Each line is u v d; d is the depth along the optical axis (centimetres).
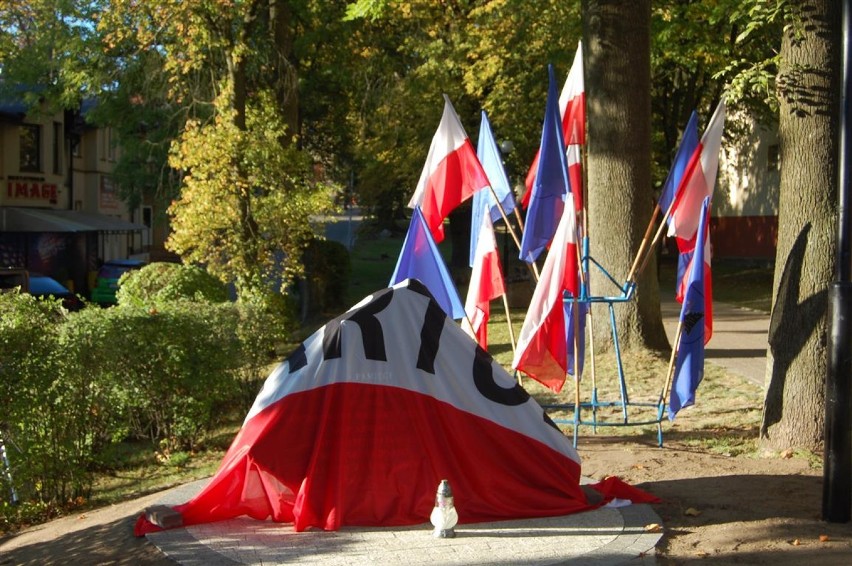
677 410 850
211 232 1781
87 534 680
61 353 895
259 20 2162
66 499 895
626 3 1338
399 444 645
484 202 999
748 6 1202
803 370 807
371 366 654
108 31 2161
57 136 4056
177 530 631
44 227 3669
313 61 2891
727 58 1977
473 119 2797
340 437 637
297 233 1827
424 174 952
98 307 1027
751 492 699
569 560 563
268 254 1812
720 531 617
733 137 3375
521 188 2859
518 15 2359
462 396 664
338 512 625
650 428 977
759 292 2655
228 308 1170
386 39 2791
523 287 2433
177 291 1694
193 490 766
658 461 811
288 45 2186
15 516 848
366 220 3697
